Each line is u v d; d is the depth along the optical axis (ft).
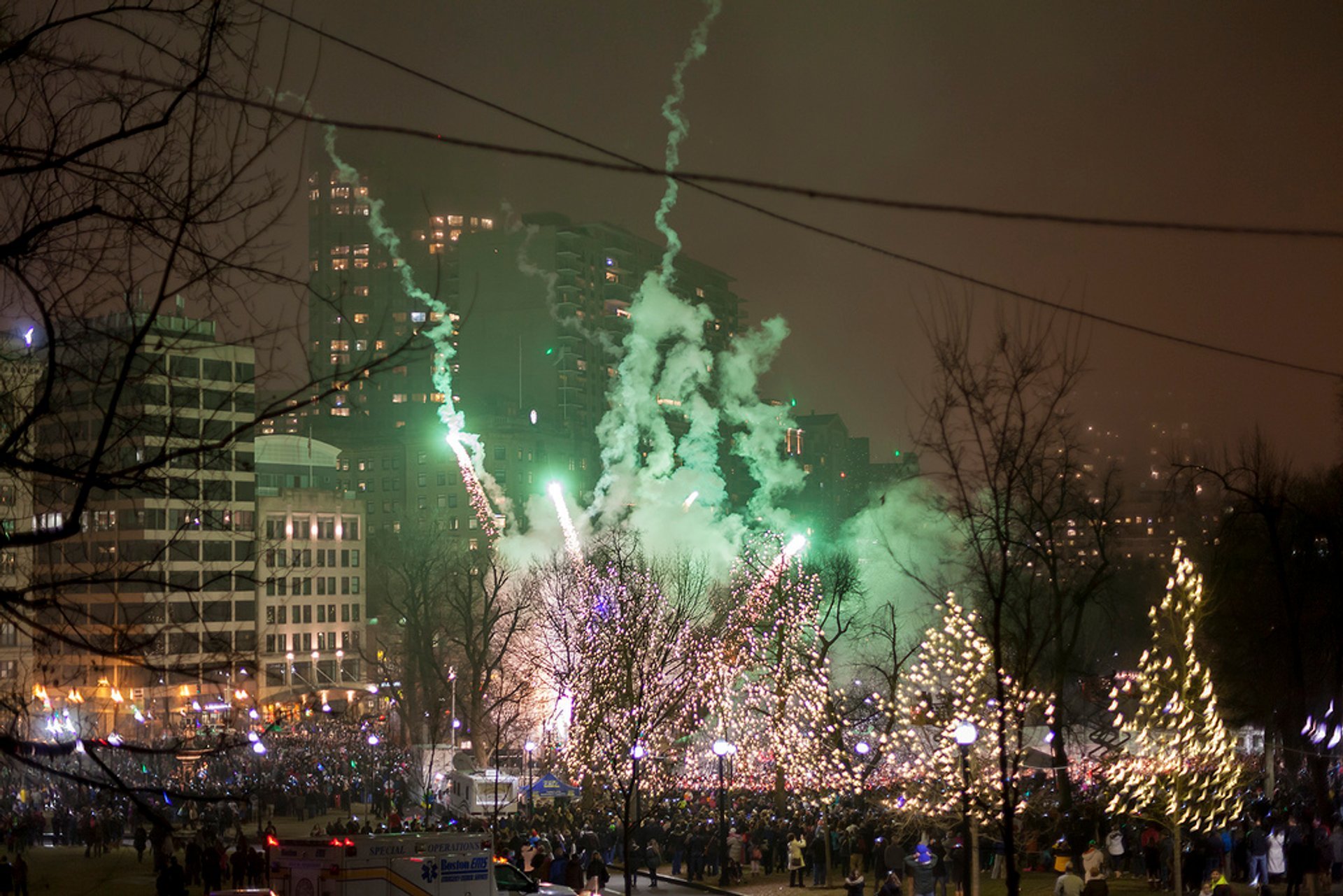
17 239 30.53
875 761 147.23
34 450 33.47
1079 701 171.73
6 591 30.01
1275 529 123.34
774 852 148.25
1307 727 123.44
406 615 281.74
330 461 514.27
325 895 81.00
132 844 180.86
